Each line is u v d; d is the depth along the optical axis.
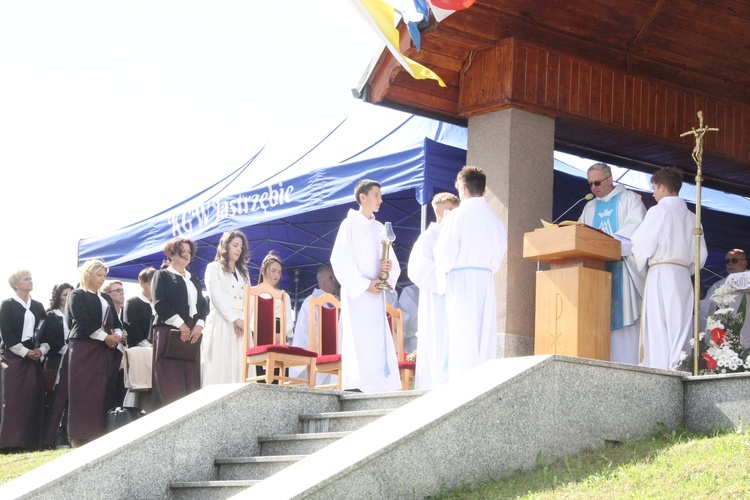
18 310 13.55
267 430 9.21
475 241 10.77
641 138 13.70
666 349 11.05
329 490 7.01
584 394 8.17
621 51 13.60
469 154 13.03
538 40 13.02
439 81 12.48
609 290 10.73
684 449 7.68
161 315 12.38
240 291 12.87
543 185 12.76
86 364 12.70
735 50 13.99
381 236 11.55
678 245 11.19
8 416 13.30
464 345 10.70
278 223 17.47
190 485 8.46
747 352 9.76
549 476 7.52
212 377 12.61
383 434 7.50
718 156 14.20
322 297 13.02
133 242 17.62
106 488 8.34
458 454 7.53
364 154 14.63
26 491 8.04
